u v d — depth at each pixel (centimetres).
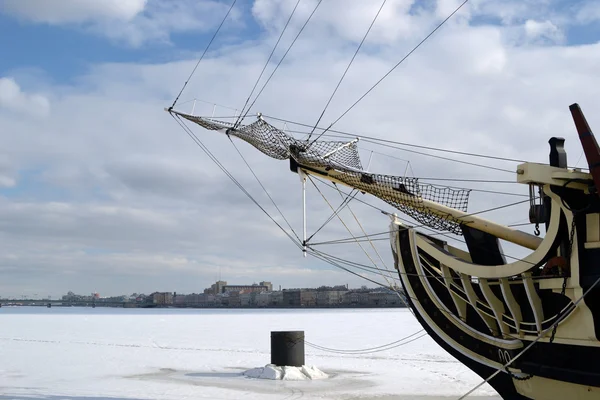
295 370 1642
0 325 4828
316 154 1270
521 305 1025
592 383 890
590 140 883
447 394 1392
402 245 1176
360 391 1415
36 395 1359
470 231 1138
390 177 1184
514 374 1031
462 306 1110
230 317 7656
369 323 5519
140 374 1728
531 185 1004
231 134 1352
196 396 1333
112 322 5662
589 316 888
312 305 19538
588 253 894
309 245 1259
